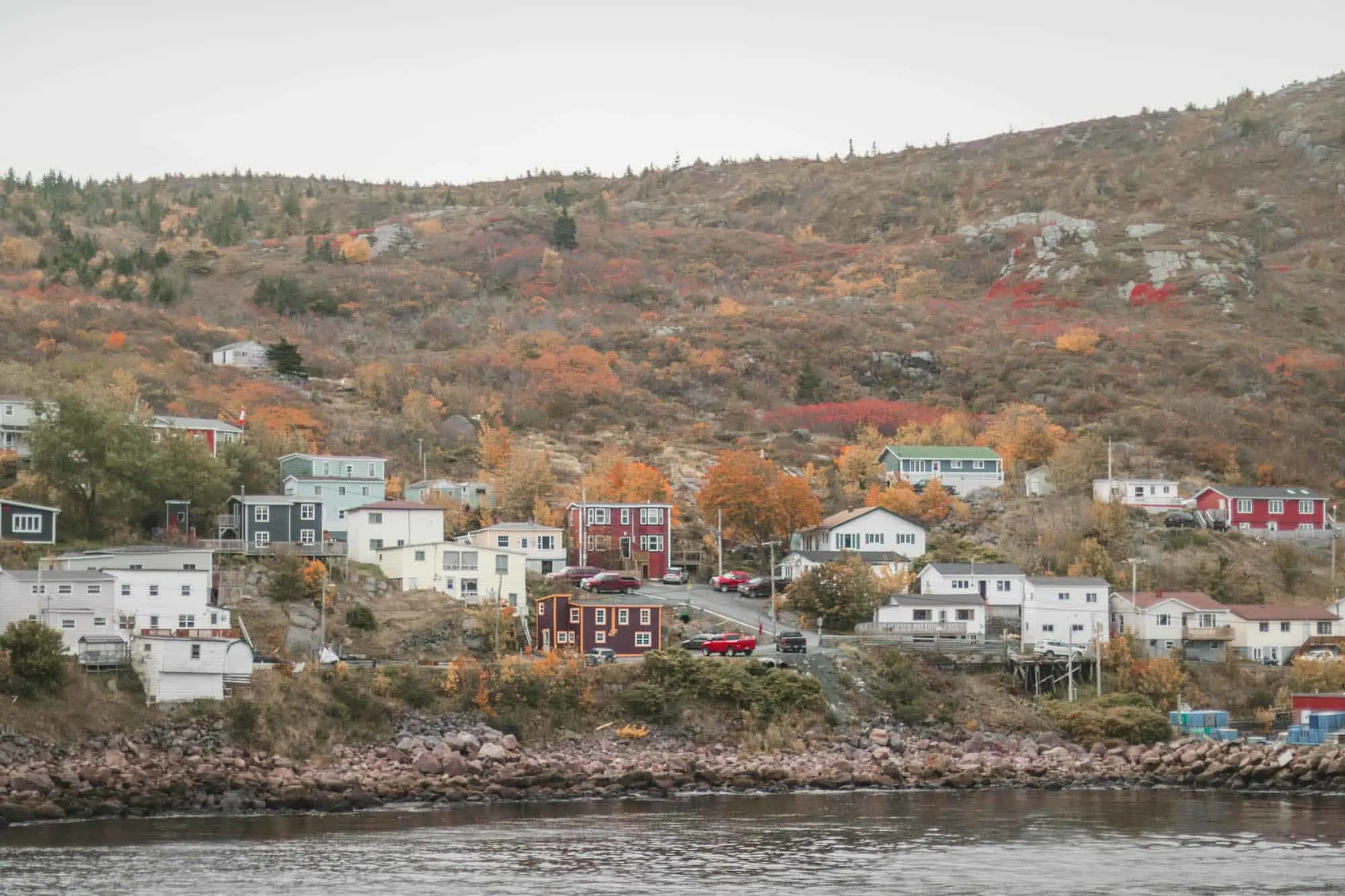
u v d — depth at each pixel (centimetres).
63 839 9962
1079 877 9306
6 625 11950
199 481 15275
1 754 10800
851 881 9188
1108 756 13175
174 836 10112
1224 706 14612
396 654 13512
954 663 14488
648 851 9912
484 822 10812
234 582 13712
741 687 13188
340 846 9900
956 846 10156
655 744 12738
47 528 14150
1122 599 15862
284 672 12300
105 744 11219
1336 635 15788
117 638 12069
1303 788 12506
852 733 13275
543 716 12725
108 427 14925
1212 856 9875
